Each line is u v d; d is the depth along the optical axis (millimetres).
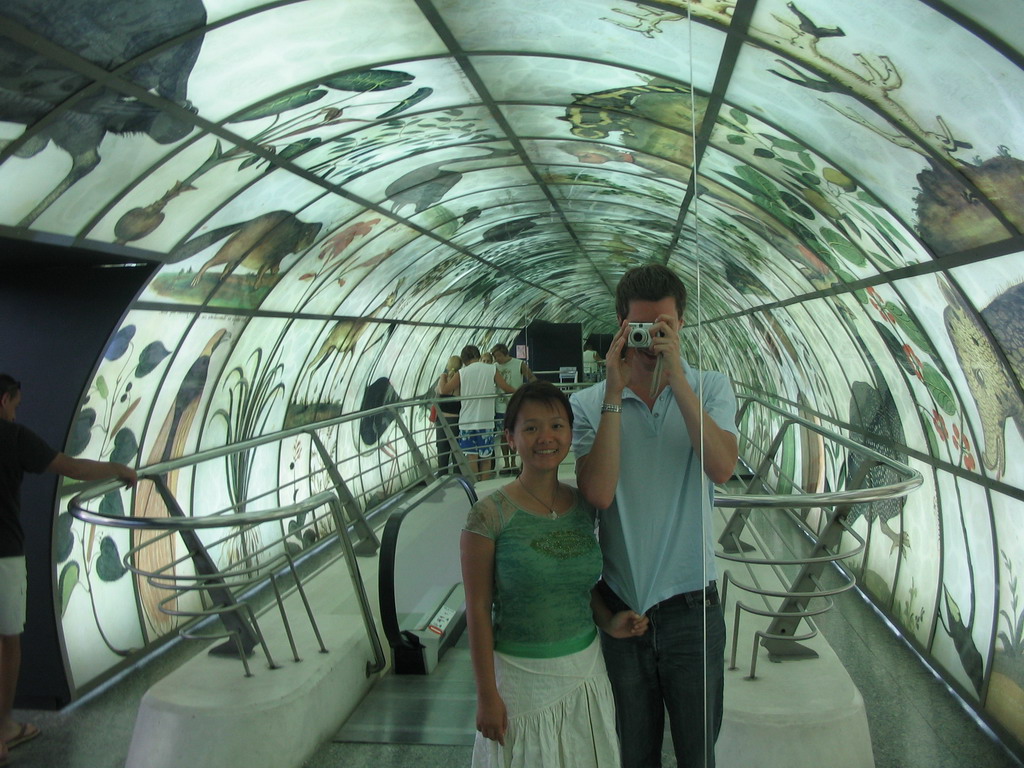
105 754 4863
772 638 4305
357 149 6977
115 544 6785
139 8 3625
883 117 3990
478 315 19984
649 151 7703
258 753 4199
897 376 6871
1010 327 4320
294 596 6770
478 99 6469
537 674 2570
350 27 4609
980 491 5523
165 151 5074
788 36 3896
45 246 5195
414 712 5066
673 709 2676
